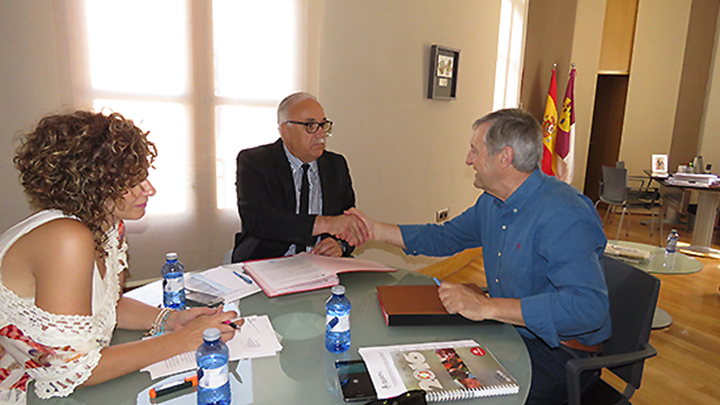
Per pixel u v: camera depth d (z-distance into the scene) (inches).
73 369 36.8
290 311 53.4
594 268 52.1
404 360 42.3
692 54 251.4
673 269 110.0
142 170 39.7
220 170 101.2
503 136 56.3
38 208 39.7
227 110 99.9
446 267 158.7
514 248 59.3
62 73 80.9
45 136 36.0
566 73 261.1
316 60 107.3
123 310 48.5
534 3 232.8
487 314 49.9
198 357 36.4
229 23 97.0
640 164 274.4
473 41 156.9
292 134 79.4
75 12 80.7
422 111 140.4
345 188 89.2
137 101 89.4
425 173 146.9
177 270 55.9
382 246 133.1
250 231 78.4
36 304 36.1
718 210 236.8
